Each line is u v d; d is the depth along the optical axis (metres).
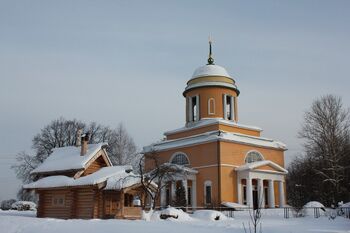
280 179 51.47
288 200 63.56
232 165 49.66
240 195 48.75
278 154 55.72
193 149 52.00
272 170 50.66
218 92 56.16
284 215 40.12
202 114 55.81
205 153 50.41
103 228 17.94
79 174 32.12
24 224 20.20
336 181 52.03
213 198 48.09
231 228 20.47
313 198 59.88
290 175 70.44
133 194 32.38
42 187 32.34
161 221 25.56
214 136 49.47
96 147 34.28
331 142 55.59
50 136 65.19
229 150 49.94
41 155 63.19
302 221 31.02
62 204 32.22
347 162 55.75
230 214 39.75
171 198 48.22
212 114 55.53
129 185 30.20
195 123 55.91
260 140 54.31
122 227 18.36
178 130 57.00
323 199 56.06
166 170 42.62
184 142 53.38
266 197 51.88
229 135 50.50
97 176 30.84
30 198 71.69
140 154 58.34
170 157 54.50
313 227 24.31
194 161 51.50
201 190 49.75
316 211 40.41
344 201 52.94
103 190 30.91
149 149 56.50
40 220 22.80
